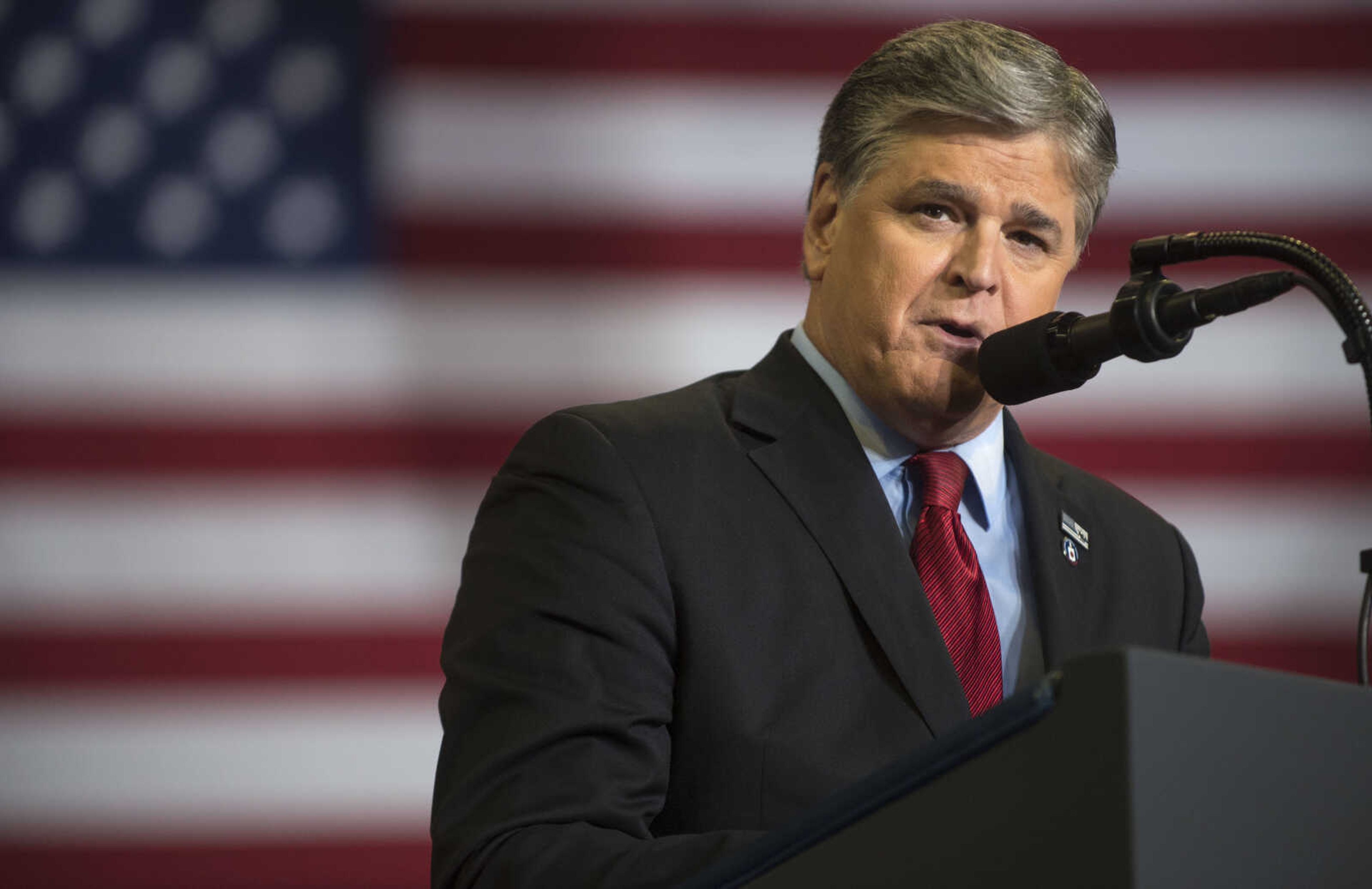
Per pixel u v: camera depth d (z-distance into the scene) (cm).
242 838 1233
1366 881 331
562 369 1300
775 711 555
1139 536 687
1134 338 496
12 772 1229
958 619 596
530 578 564
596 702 531
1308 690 329
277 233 1311
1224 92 1328
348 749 1244
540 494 589
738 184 1329
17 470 1259
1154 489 1284
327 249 1312
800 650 568
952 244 612
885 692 562
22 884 1219
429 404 1290
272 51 1345
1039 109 606
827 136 662
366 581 1264
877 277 616
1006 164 608
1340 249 1308
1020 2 1347
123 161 1323
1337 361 1288
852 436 628
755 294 1316
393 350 1294
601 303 1309
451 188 1322
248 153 1327
